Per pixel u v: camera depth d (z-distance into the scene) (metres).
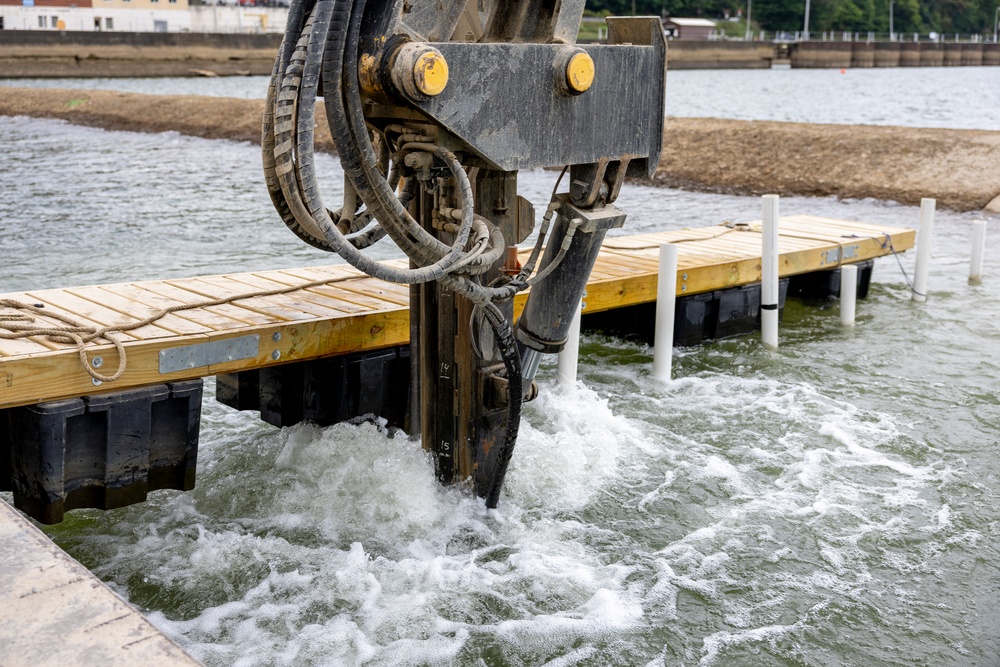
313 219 3.42
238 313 5.02
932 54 98.88
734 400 6.38
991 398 6.45
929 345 7.57
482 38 3.99
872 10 114.19
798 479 5.24
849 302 7.95
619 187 4.34
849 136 18.80
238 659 3.61
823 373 6.93
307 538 4.52
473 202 4.19
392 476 4.79
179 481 4.55
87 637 2.20
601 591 4.09
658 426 5.95
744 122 22.00
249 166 20.38
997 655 3.75
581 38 85.81
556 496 4.98
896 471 5.36
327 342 4.96
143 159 21.42
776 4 110.31
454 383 4.56
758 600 4.10
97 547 4.43
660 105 4.42
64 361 4.06
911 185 16.06
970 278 9.65
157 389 4.34
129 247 11.42
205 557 4.32
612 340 7.63
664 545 4.55
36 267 10.20
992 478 5.27
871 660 3.71
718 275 7.25
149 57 58.41
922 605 4.08
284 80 3.42
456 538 4.54
